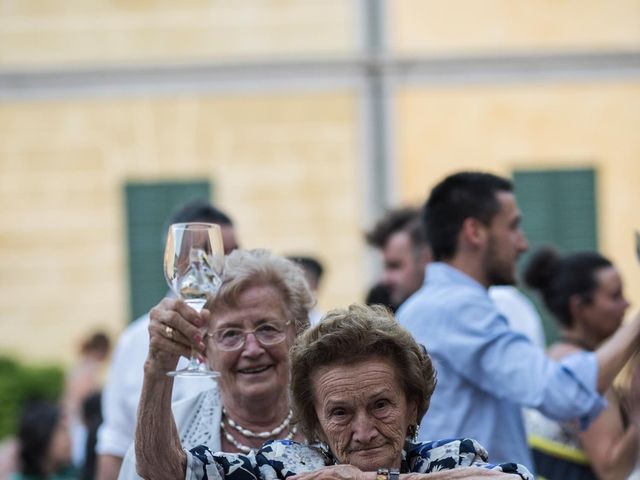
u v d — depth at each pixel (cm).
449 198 894
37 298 2530
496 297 1204
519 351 845
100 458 985
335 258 2486
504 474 556
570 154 2503
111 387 989
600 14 2481
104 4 2491
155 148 2514
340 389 570
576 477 966
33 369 2470
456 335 858
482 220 885
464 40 2478
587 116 2498
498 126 2488
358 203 2489
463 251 888
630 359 871
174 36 2494
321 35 2483
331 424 574
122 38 2495
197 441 715
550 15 2483
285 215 2497
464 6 2480
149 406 580
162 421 580
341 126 2484
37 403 1480
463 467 568
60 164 2519
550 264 1044
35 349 2523
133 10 2491
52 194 2523
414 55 2459
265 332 708
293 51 2484
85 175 2520
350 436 571
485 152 2489
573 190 2505
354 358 574
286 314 713
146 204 2517
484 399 862
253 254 731
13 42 2491
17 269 2530
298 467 593
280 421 719
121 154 2517
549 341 2372
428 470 590
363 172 2484
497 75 2484
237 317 706
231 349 705
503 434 867
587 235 2512
